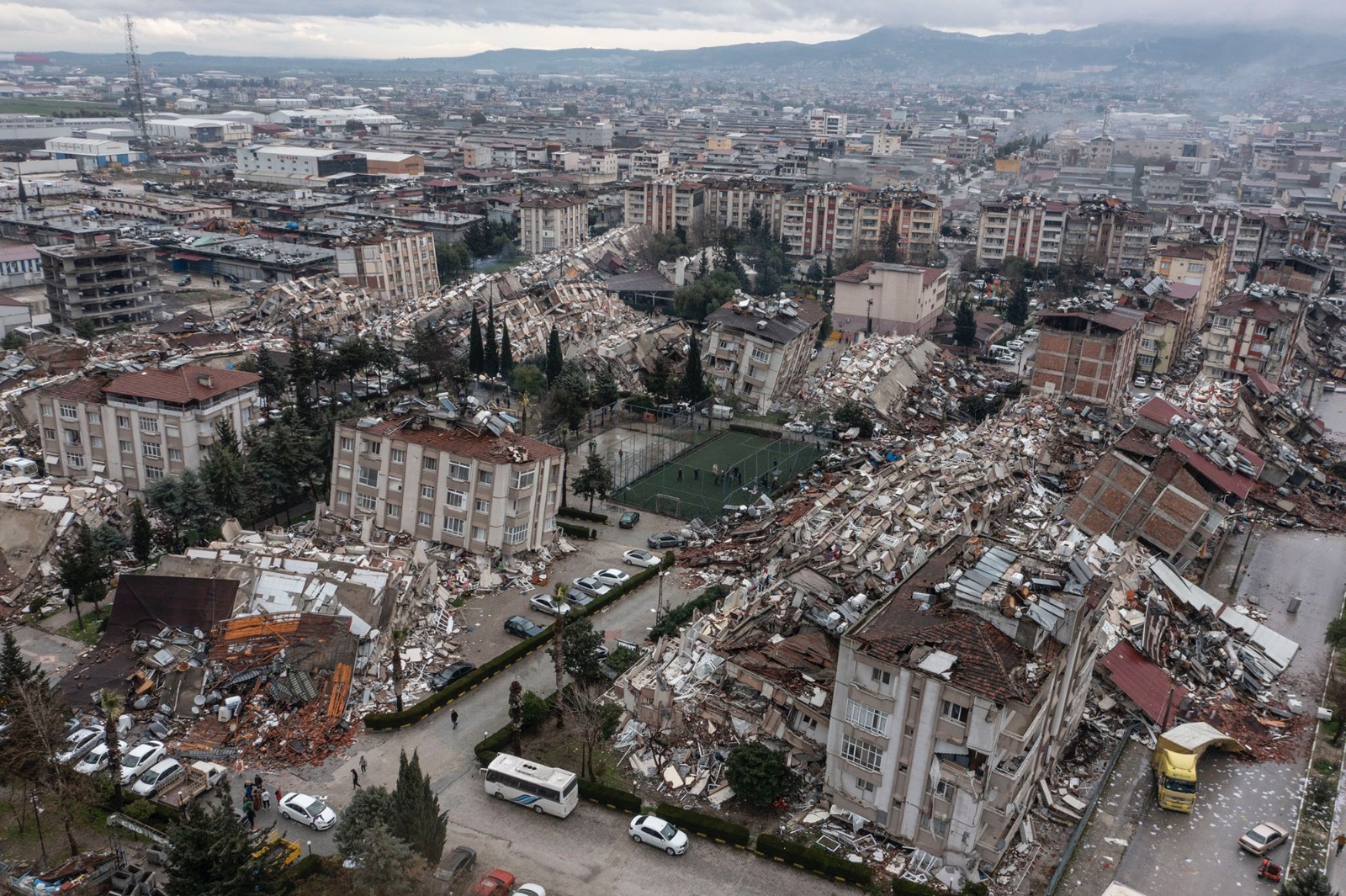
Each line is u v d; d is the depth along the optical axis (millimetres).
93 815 70375
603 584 107375
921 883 64938
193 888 57656
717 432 163625
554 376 175875
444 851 67375
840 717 67938
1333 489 145750
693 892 65438
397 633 87875
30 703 67312
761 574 103688
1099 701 86438
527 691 83062
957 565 75938
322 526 115125
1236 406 157125
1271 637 99688
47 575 105625
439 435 110688
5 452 133500
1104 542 108125
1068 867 68125
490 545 108375
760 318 178875
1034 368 173375
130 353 162125
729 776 72375
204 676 83312
